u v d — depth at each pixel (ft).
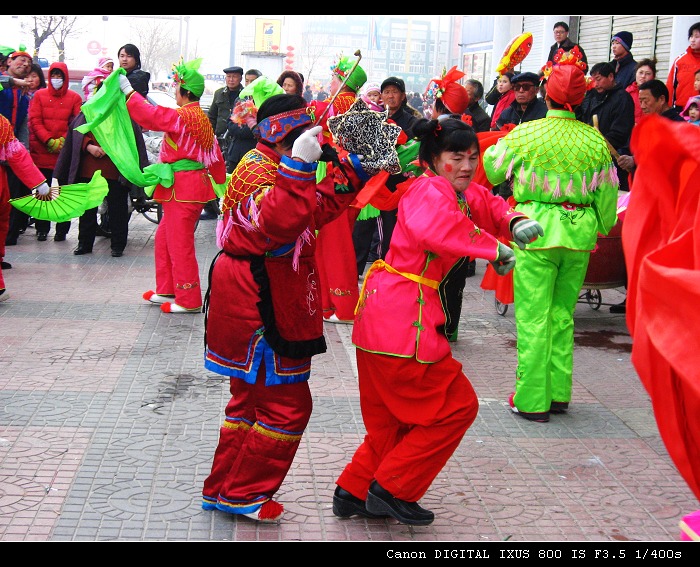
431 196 12.23
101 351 21.33
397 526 13.17
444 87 23.61
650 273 7.79
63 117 35.58
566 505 14.08
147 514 13.21
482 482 14.85
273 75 63.82
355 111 12.14
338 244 24.48
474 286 31.09
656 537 13.08
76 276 29.94
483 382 20.25
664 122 7.92
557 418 18.01
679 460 8.44
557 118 17.25
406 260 12.64
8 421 16.56
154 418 17.01
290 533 12.82
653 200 8.50
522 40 32.58
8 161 24.58
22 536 12.42
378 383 12.77
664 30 44.04
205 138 24.52
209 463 15.06
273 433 12.58
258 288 12.18
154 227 41.52
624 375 21.15
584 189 17.13
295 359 12.39
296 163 11.20
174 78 24.80
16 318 24.08
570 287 17.84
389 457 12.71
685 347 7.57
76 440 15.81
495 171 17.62
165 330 23.50
